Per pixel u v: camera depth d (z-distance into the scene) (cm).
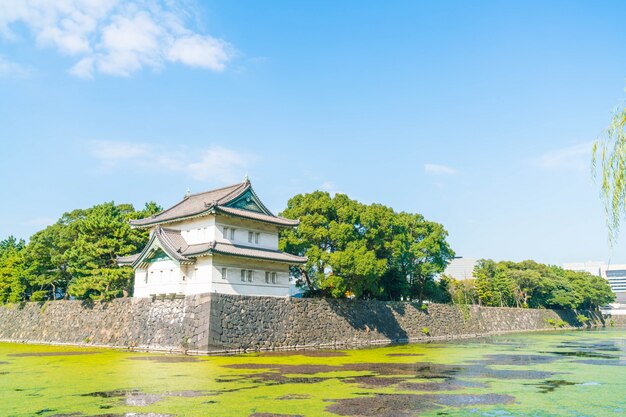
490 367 3180
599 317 12569
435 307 7331
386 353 4278
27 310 6144
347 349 4788
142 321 4597
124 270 5231
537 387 2341
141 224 5131
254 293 4612
